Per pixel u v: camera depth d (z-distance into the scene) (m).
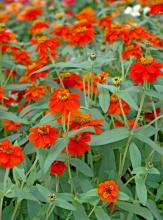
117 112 1.10
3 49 1.45
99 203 1.02
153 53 1.38
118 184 1.04
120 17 1.89
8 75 1.56
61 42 1.83
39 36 1.71
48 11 2.30
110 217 1.02
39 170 1.02
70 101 0.93
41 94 1.23
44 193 0.91
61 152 1.02
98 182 1.08
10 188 0.90
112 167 1.08
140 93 1.21
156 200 1.06
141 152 1.12
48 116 1.03
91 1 2.69
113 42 1.42
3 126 1.26
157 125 1.14
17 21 2.56
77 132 0.94
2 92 1.17
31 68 1.28
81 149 0.98
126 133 1.01
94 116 1.10
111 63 1.53
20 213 1.03
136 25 1.62
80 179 1.02
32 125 1.23
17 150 0.89
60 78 1.24
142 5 1.91
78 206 0.95
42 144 0.90
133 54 1.33
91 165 1.09
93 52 1.26
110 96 1.16
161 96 1.04
